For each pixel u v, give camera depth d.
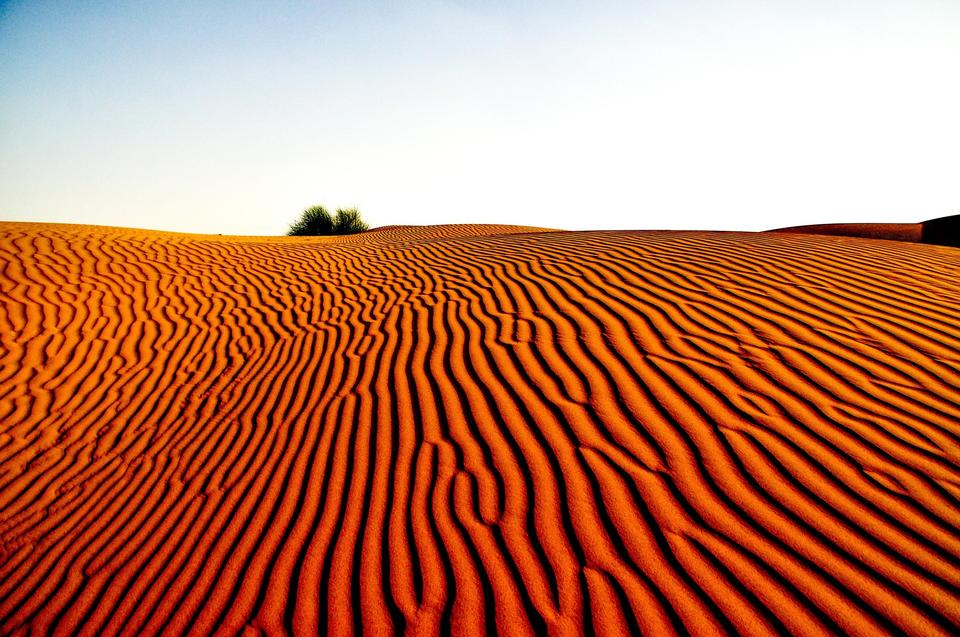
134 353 5.85
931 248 6.79
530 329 4.68
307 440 3.65
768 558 2.08
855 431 2.76
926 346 3.57
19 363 5.57
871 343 3.67
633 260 6.34
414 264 8.45
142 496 3.43
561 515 2.49
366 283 7.66
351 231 25.48
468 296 5.95
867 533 2.13
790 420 2.91
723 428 2.90
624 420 3.12
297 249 11.57
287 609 2.27
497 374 3.97
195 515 3.11
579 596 2.06
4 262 7.95
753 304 4.54
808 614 1.84
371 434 3.53
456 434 3.32
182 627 2.30
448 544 2.45
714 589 1.99
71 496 3.56
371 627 2.10
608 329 4.39
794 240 7.40
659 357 3.79
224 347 5.88
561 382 3.68
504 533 2.45
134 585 2.64
